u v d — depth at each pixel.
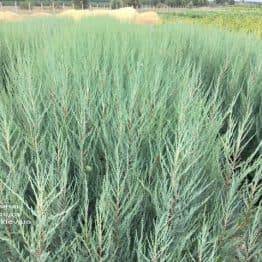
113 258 1.42
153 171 1.88
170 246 1.49
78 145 2.11
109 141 1.97
